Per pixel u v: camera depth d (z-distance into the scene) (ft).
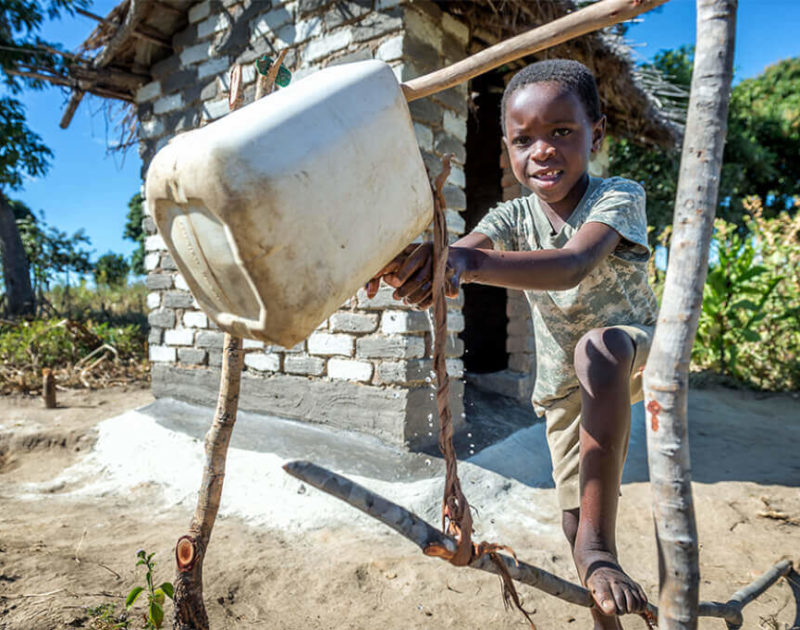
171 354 18.69
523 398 18.02
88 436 16.37
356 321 14.02
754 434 16.69
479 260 3.62
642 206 4.84
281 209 2.71
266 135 2.75
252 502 11.78
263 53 16.03
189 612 5.43
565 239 5.25
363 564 9.15
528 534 10.66
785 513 11.25
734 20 2.98
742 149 51.06
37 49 19.38
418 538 3.20
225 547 9.77
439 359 3.37
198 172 2.69
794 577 9.16
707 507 11.59
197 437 14.83
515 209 5.91
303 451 13.28
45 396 19.80
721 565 9.55
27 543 9.52
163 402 18.35
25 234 55.11
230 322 3.17
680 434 3.11
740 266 22.95
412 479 11.95
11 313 38.75
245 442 14.12
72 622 6.97
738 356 23.79
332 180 2.90
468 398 17.34
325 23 14.64
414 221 3.36
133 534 10.34
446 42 14.58
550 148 4.68
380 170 3.14
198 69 17.85
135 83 19.57
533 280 3.71
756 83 66.90
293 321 2.92
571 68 4.80
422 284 3.48
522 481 12.67
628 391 4.30
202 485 5.45
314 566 9.15
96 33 19.12
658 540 3.17
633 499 11.97
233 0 16.71
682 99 25.62
